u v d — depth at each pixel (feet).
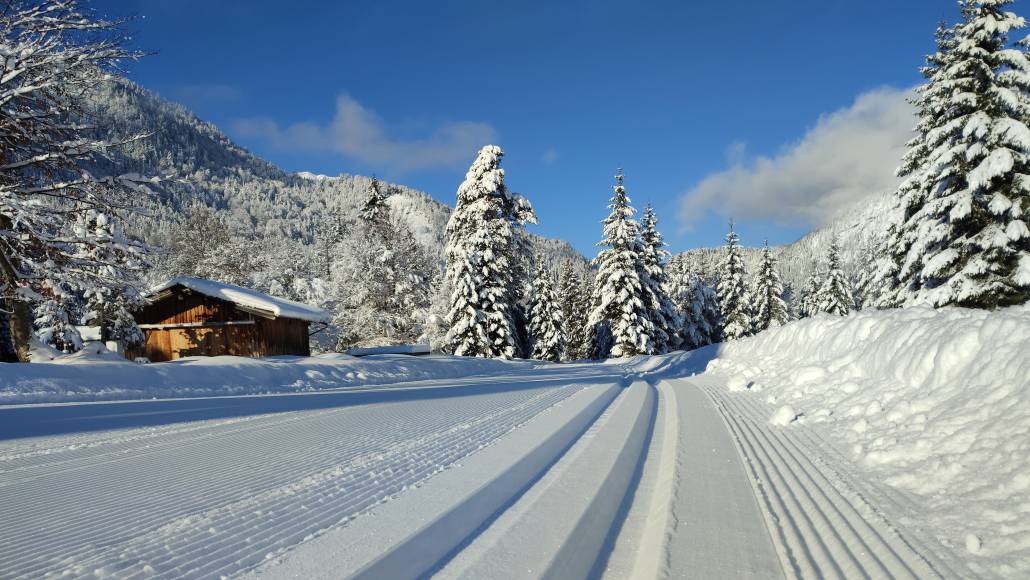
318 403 26.55
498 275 111.24
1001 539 7.10
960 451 10.27
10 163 44.65
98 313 72.38
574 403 23.89
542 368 81.46
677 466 12.32
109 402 27.50
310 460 12.87
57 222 43.98
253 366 42.22
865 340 22.41
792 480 11.02
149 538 7.73
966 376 13.12
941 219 58.44
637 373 63.57
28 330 44.09
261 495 9.89
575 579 7.00
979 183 52.47
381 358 64.64
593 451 13.89
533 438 15.14
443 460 12.52
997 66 56.03
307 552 7.09
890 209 76.38
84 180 43.34
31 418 21.59
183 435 17.31
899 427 13.05
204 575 6.42
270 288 139.64
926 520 8.30
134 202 46.88
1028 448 8.84
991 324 13.44
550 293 152.25
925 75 72.33
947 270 58.18
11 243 43.16
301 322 80.59
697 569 7.06
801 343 32.04
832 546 7.71
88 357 42.14
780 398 22.54
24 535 7.93
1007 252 52.29
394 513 8.69
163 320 74.43
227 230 152.87
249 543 7.47
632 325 120.88
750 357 41.63
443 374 61.31
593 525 8.86
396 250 119.03
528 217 124.57
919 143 71.20
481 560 7.22
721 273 165.48
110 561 6.88
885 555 7.24
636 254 122.62
